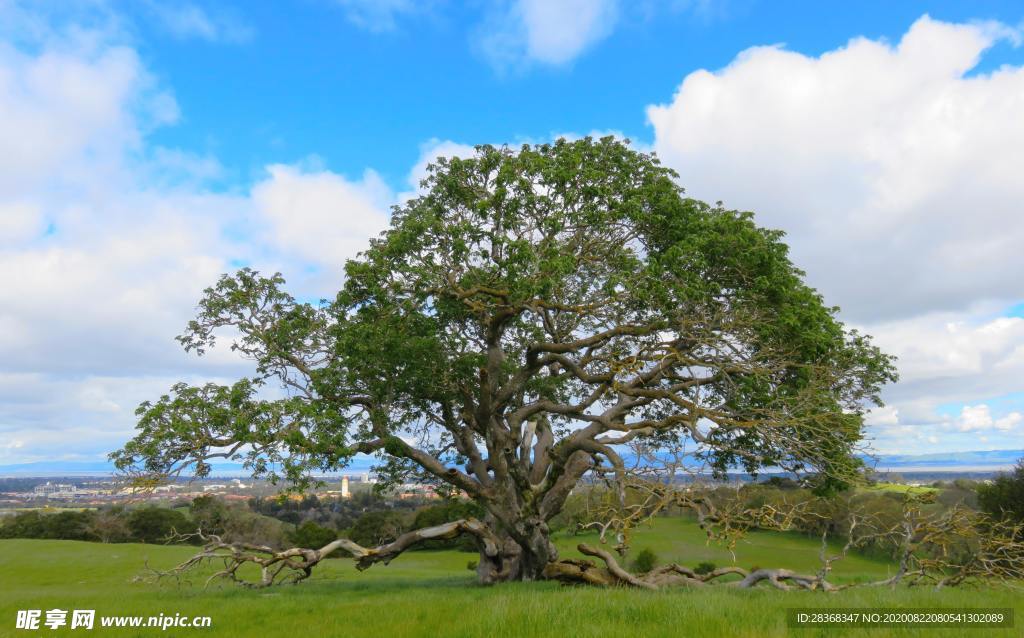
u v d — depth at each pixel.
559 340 21.59
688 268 19.47
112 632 13.12
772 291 19.97
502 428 22.05
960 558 21.77
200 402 18.17
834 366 21.20
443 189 22.59
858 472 19.62
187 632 12.84
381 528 50.72
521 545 22.28
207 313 22.92
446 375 21.78
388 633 11.27
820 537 40.78
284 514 66.00
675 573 21.33
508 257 19.03
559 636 10.02
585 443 20.50
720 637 9.55
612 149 22.84
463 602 14.32
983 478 35.84
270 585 21.39
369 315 22.00
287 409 18.55
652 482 18.06
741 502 18.08
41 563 38.78
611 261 21.48
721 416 19.59
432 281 20.83
